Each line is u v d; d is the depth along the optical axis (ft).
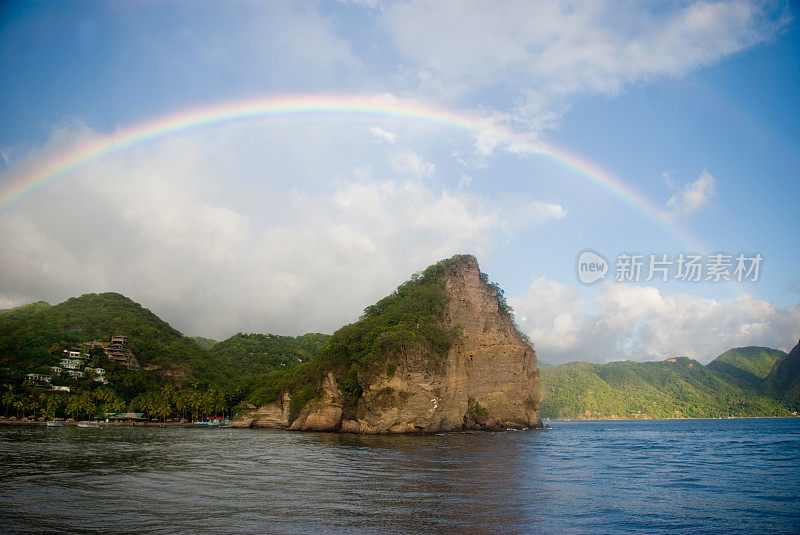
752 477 141.90
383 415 335.47
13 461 159.53
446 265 453.17
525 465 164.25
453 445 246.68
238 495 105.29
